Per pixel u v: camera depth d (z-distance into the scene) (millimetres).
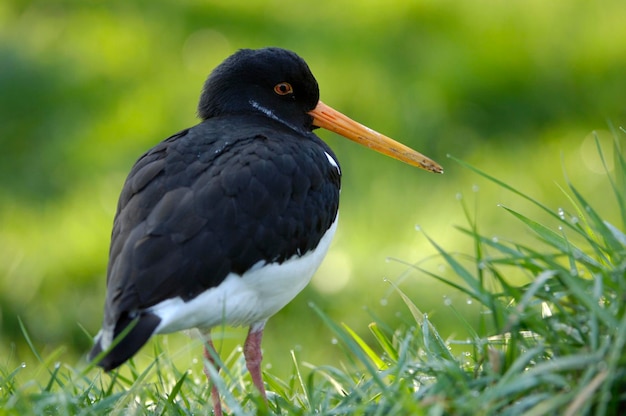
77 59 15789
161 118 14703
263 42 15750
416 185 13555
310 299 12227
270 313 7332
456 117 14562
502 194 13547
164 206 6715
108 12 16891
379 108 14492
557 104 14781
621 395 5633
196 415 6707
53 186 14031
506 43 15367
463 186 13648
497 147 14266
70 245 13102
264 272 6867
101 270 12859
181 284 6465
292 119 8688
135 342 6238
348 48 15406
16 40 16062
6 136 14703
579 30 15547
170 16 16578
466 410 5723
